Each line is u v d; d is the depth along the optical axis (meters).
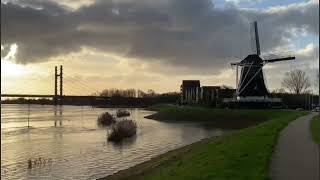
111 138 51.66
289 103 121.44
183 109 104.25
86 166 32.81
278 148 22.77
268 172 15.98
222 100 110.25
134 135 57.47
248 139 26.95
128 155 38.69
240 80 99.06
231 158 18.97
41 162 34.34
